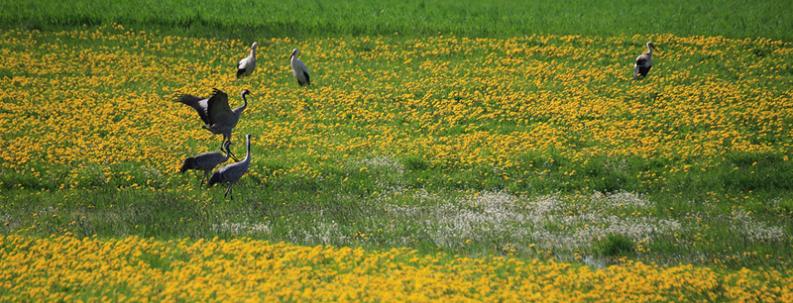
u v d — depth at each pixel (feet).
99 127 292.20
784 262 190.70
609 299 158.71
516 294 157.17
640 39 410.72
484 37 416.26
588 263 191.01
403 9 479.00
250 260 175.32
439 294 156.87
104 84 339.98
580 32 424.05
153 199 231.91
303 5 479.00
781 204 234.17
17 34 395.14
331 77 357.41
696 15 469.16
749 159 266.57
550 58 384.68
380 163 265.13
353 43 402.52
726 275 179.11
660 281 171.32
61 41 391.04
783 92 336.49
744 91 338.13
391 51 393.50
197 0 473.26
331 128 298.35
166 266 175.42
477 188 250.78
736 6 491.72
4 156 257.75
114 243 191.93
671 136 287.69
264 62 375.04
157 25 416.87
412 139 289.94
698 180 253.03
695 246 200.64
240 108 239.50
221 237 200.44
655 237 206.28
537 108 318.86
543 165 263.49
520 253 195.83
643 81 351.25
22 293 157.07
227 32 412.16
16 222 212.43
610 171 259.19
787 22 446.19
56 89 331.77
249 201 231.30
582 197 242.17
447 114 315.78
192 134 284.82
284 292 154.61
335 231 207.72
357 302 150.20
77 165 257.14
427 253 191.93
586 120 306.76
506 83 348.79
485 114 315.17
